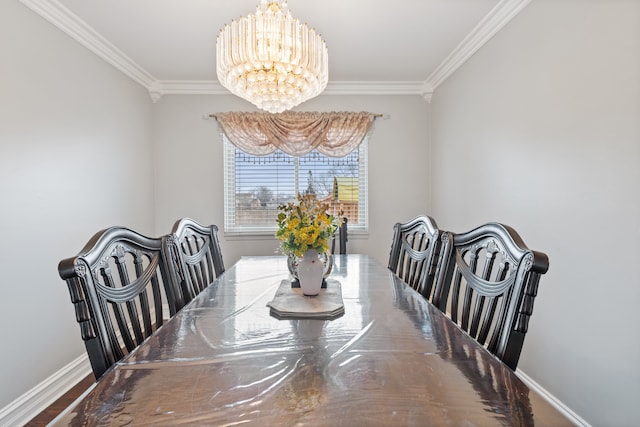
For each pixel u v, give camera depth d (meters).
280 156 3.80
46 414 2.06
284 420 0.65
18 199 1.97
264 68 1.80
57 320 2.25
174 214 3.66
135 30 2.53
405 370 0.85
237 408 0.69
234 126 3.60
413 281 1.91
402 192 3.79
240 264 2.41
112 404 0.71
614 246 1.55
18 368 1.96
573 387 1.79
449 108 3.31
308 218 1.54
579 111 1.74
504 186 2.41
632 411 1.47
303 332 1.12
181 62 3.10
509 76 2.33
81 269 0.91
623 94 1.49
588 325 1.69
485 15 2.38
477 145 2.78
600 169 1.62
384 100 3.76
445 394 0.74
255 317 1.28
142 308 1.24
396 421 0.64
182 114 3.65
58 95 2.29
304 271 1.52
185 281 1.62
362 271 2.15
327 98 3.72
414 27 2.53
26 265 2.02
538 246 2.06
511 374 0.83
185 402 0.71
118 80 3.00
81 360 2.45
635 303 1.46
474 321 1.19
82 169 2.52
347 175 3.84
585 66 1.69
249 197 3.79
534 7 2.07
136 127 3.30
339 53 2.96
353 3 2.22
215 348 1.00
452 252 1.47
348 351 0.97
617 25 1.52
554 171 1.92
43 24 2.16
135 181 3.27
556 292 1.91
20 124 1.99
